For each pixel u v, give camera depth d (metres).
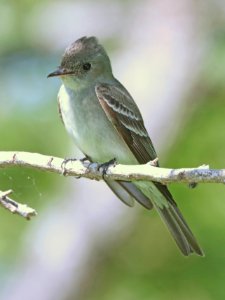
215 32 15.14
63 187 14.07
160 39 15.12
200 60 14.81
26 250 13.93
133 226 13.86
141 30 15.48
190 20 15.20
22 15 16.42
